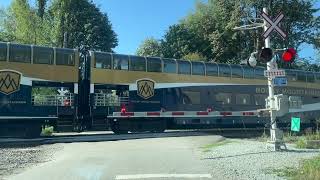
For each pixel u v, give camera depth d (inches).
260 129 1544.0
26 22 2348.7
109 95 1272.1
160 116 1339.8
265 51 691.4
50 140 1080.8
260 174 531.5
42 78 1175.6
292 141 955.3
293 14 2182.6
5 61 1135.0
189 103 1401.3
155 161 664.4
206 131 1428.4
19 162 696.4
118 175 541.3
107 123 1266.0
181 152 782.5
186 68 1407.5
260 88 1556.3
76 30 2684.5
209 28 2427.4
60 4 2534.5
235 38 2192.4
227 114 1472.7
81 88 1253.1
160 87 1350.9
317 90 1736.0
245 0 2132.1
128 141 1032.2
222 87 1472.7
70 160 690.2
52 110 1189.1
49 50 1193.4
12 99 1136.2
